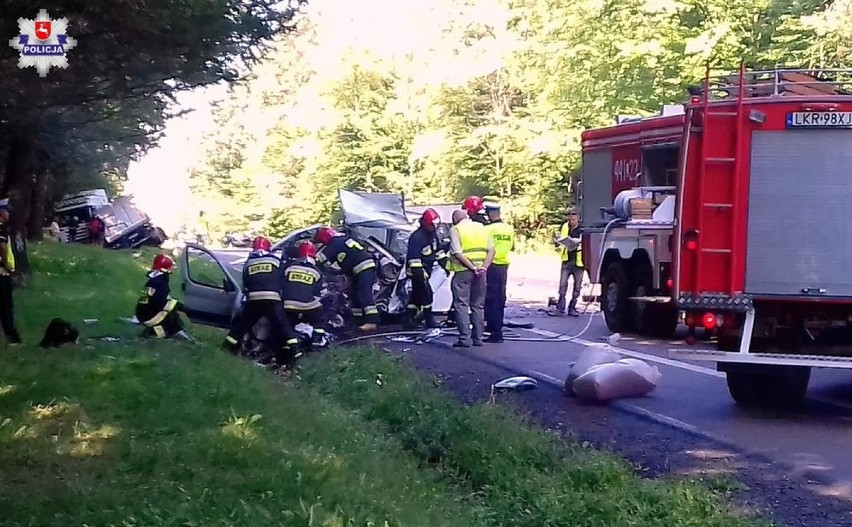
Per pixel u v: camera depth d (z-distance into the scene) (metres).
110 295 17.95
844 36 26.95
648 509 6.09
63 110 14.93
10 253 12.30
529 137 39.75
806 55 27.45
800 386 10.14
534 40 39.50
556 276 31.03
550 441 7.61
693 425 9.23
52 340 11.16
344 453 6.79
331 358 11.05
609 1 30.62
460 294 14.22
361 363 10.63
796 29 27.75
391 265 16.02
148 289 12.64
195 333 13.90
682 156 9.85
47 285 18.80
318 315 12.45
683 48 28.94
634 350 14.07
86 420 7.29
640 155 15.43
